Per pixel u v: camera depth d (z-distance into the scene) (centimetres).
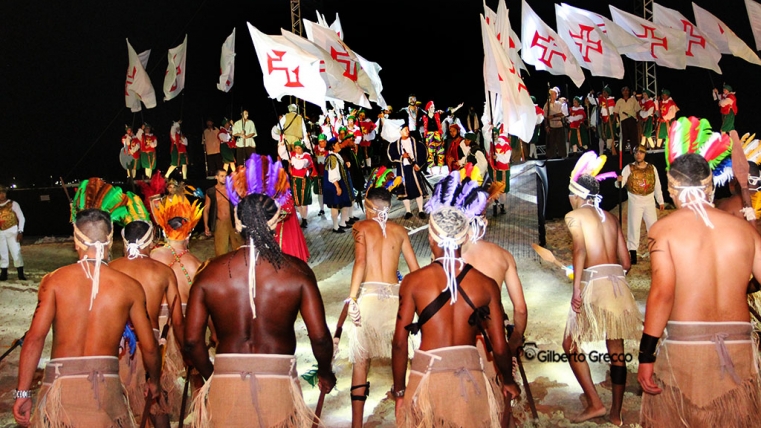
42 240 1407
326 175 1308
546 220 1292
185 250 552
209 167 1667
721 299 353
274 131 1438
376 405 555
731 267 353
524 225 1259
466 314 349
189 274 542
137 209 544
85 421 352
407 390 351
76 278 368
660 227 366
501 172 1316
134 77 1344
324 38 1003
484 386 349
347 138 1390
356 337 502
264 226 346
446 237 355
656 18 1178
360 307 509
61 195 1475
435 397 342
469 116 1917
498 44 770
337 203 1304
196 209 550
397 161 1335
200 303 341
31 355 356
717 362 347
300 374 628
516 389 365
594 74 1020
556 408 528
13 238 1047
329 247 1208
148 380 405
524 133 762
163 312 520
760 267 355
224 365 336
